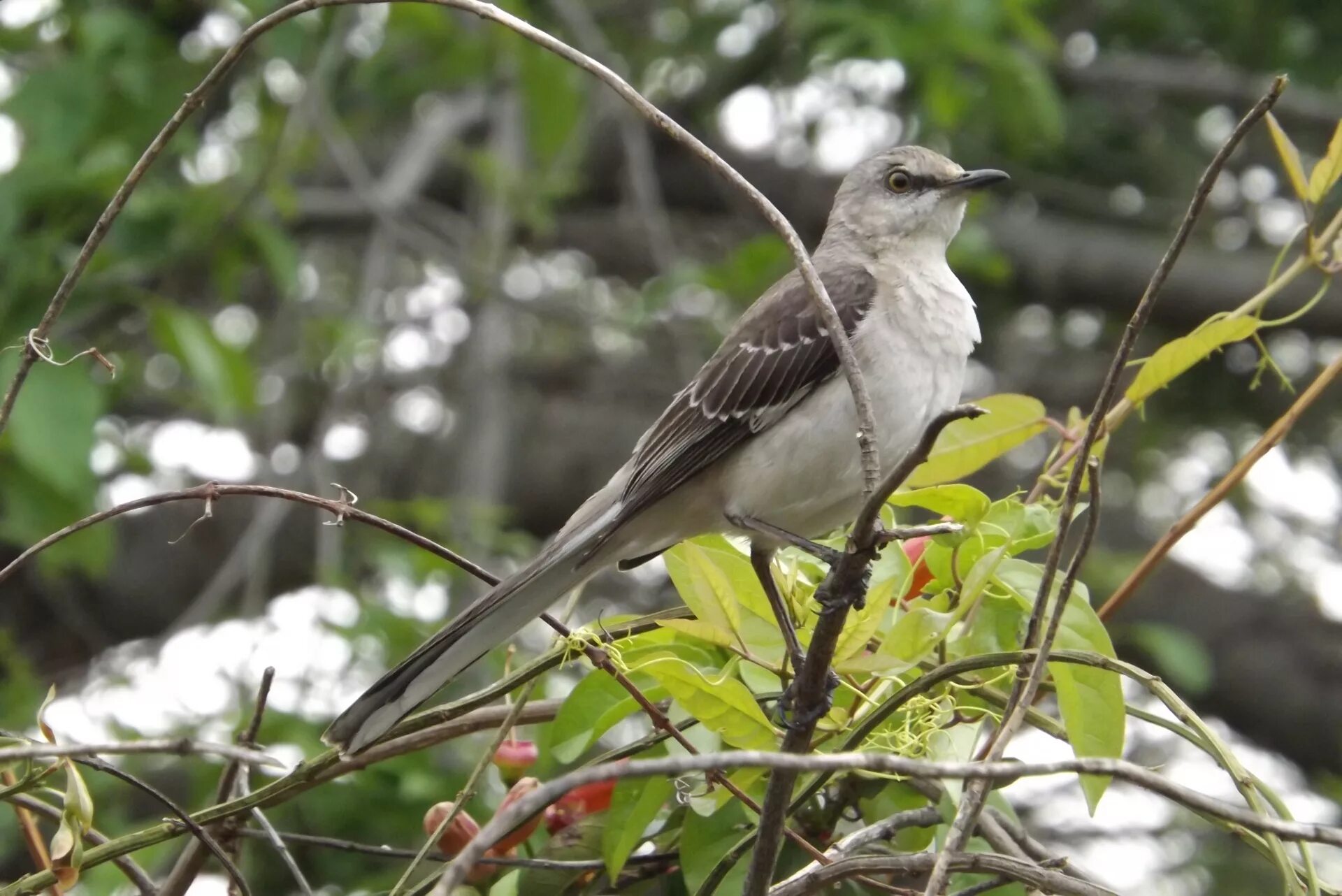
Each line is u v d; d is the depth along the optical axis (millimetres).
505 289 14672
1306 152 16094
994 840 5633
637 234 16969
